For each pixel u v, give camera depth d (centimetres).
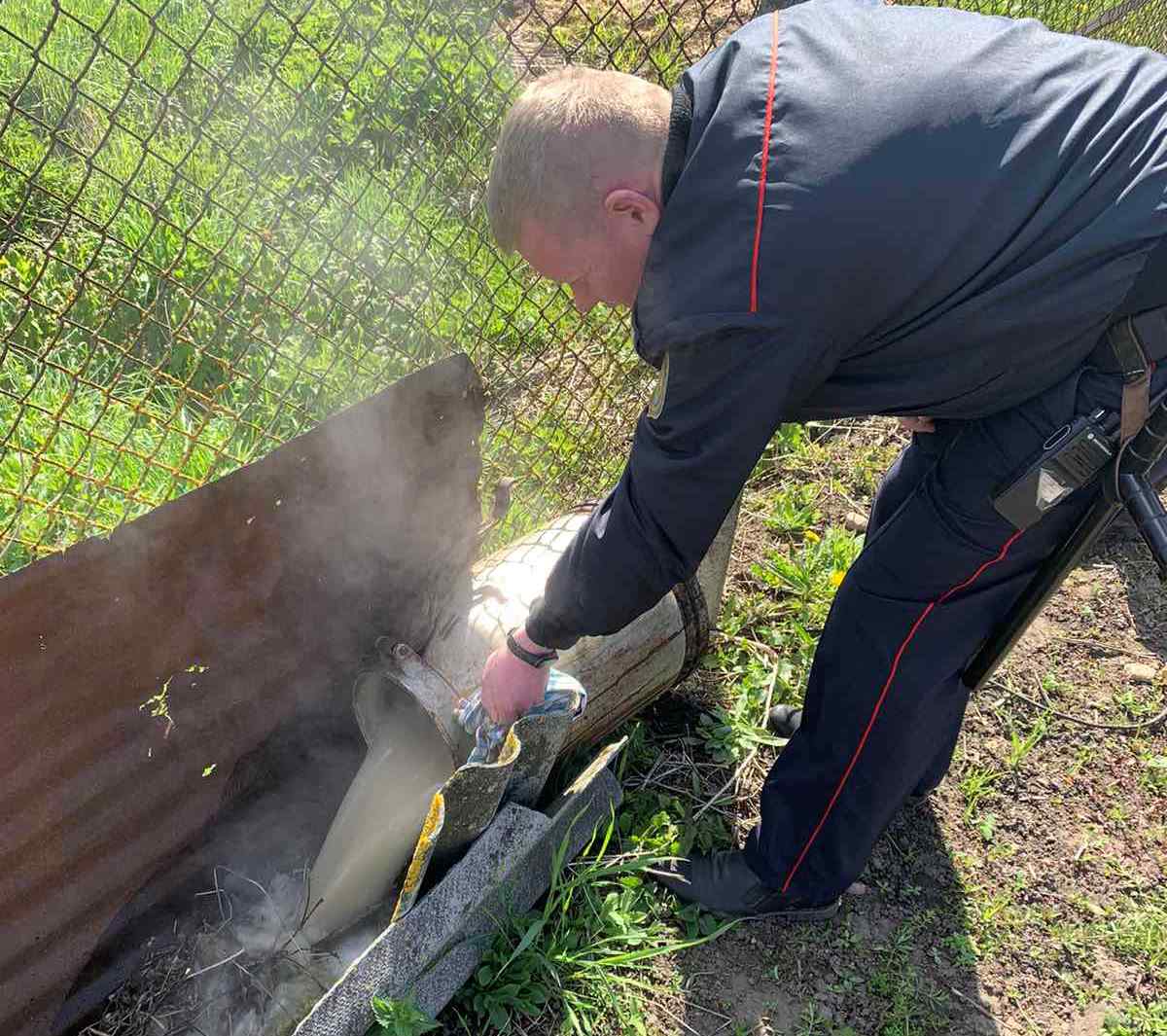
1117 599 305
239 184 311
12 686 160
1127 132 150
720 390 144
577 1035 201
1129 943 229
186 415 276
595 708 225
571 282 165
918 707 196
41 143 337
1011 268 147
